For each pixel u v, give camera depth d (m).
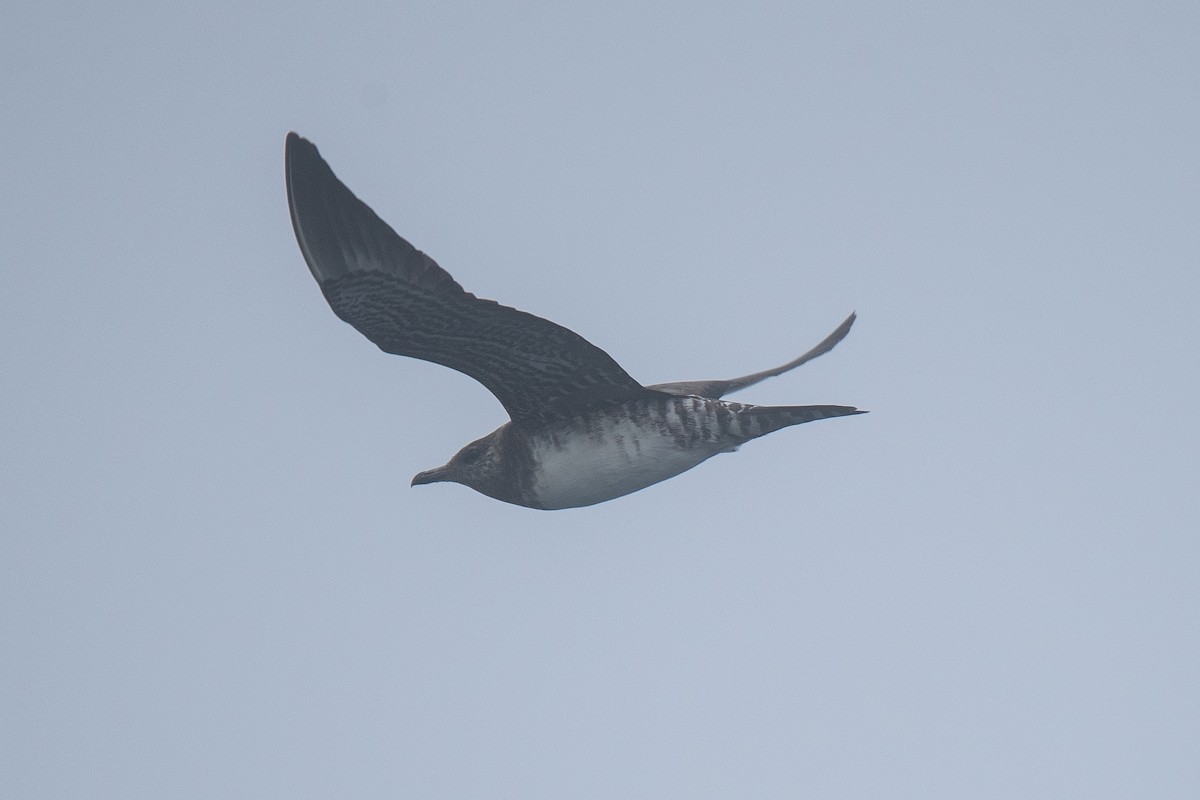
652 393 14.10
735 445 14.21
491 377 13.91
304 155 12.38
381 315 12.88
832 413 13.82
